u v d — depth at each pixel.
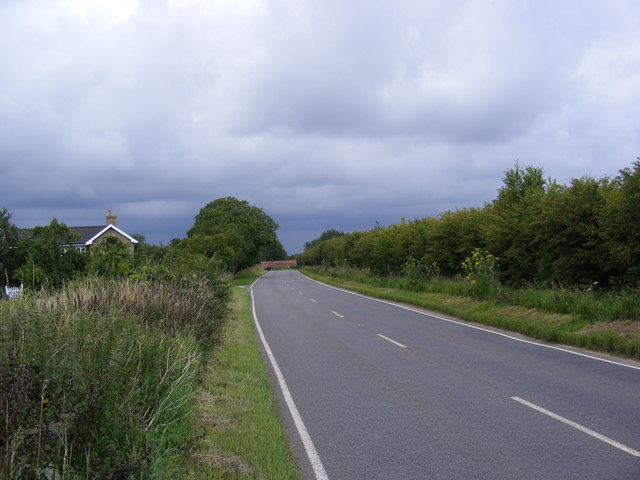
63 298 7.73
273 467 4.98
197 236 53.62
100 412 4.19
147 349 5.90
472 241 24.83
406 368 9.77
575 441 5.57
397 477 4.80
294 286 46.84
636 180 13.26
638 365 9.59
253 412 6.86
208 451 5.26
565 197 16.67
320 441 5.89
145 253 18.98
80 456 3.97
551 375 8.85
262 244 84.19
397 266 37.84
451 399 7.47
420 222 34.06
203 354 9.72
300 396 7.99
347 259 57.44
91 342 4.83
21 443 3.38
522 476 4.71
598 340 11.27
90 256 18.39
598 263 15.55
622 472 4.71
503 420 6.41
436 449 5.49
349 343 13.13
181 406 5.86
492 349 11.65
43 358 4.05
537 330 13.18
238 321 17.84
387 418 6.67
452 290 23.52
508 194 22.69
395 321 17.52
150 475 4.08
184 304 11.00
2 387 3.57
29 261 15.74
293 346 13.05
